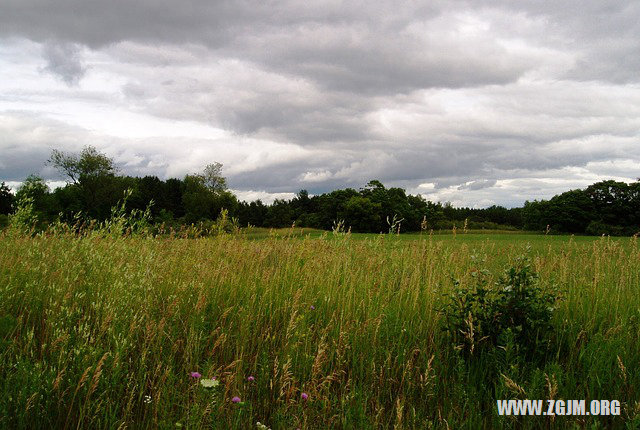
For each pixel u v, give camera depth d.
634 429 2.99
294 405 3.38
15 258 5.77
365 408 3.35
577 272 6.93
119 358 3.30
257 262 7.03
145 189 86.38
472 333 3.93
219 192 74.12
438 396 3.77
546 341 4.34
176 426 2.80
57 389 3.08
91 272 5.20
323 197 94.62
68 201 58.47
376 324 4.62
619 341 4.21
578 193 71.88
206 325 4.54
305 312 4.95
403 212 78.50
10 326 3.82
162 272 5.65
